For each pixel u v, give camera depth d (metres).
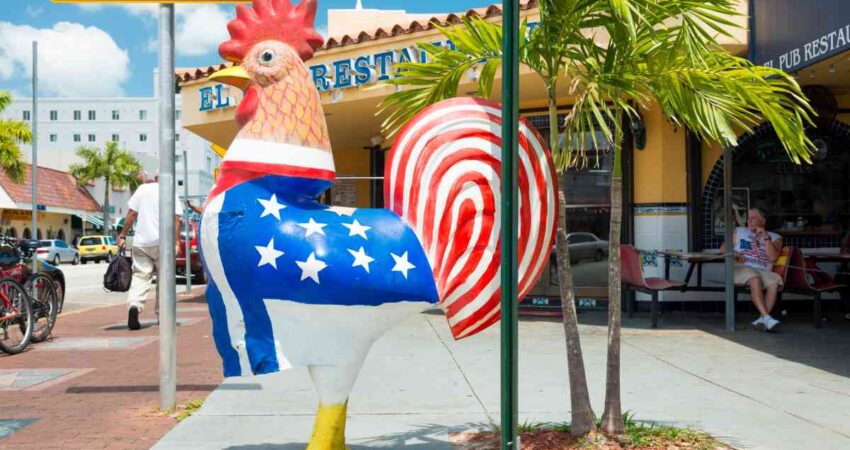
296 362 3.53
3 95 38.75
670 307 11.65
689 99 4.48
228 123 13.55
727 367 7.36
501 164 3.57
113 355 8.28
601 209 11.59
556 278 11.61
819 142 11.77
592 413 4.79
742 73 4.52
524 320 10.92
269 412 5.68
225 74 3.64
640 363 7.58
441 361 7.76
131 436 5.07
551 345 8.73
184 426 5.27
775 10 8.65
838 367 7.34
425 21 11.02
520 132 3.84
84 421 5.45
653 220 11.48
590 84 4.32
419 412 5.66
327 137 3.80
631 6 4.02
